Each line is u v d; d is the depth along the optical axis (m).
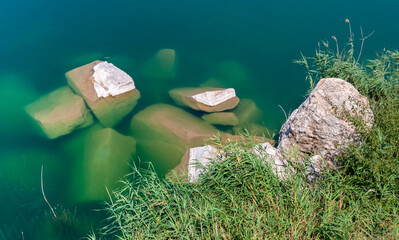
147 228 2.64
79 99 4.54
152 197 2.85
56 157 3.92
